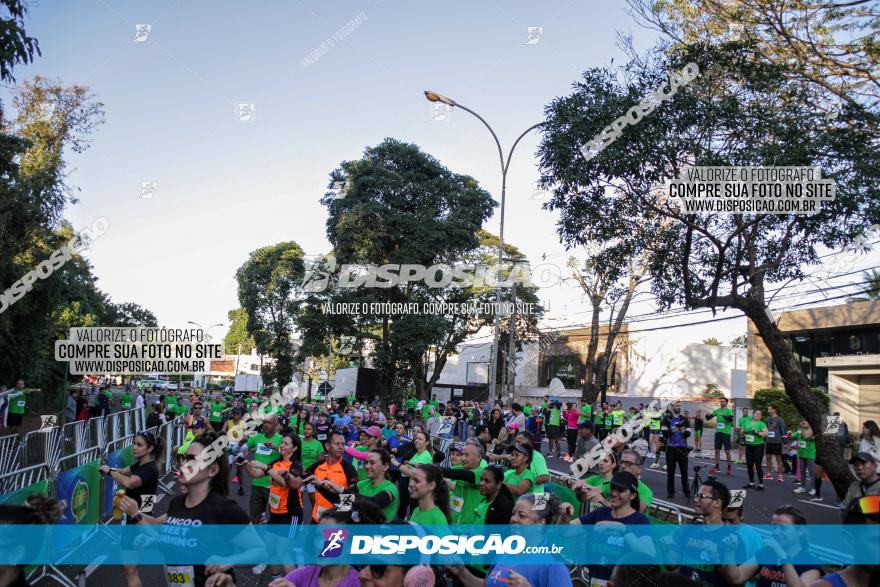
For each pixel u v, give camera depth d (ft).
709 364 132.77
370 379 135.95
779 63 37.37
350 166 133.39
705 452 92.43
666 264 41.63
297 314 138.00
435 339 128.06
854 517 13.79
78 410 99.35
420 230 126.62
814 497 50.29
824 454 37.40
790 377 38.37
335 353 150.71
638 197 40.22
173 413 92.73
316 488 25.73
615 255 41.70
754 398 96.02
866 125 36.45
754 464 54.03
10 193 67.10
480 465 24.54
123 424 66.13
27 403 112.98
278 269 178.19
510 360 103.65
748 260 40.73
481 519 21.39
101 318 152.05
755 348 108.47
